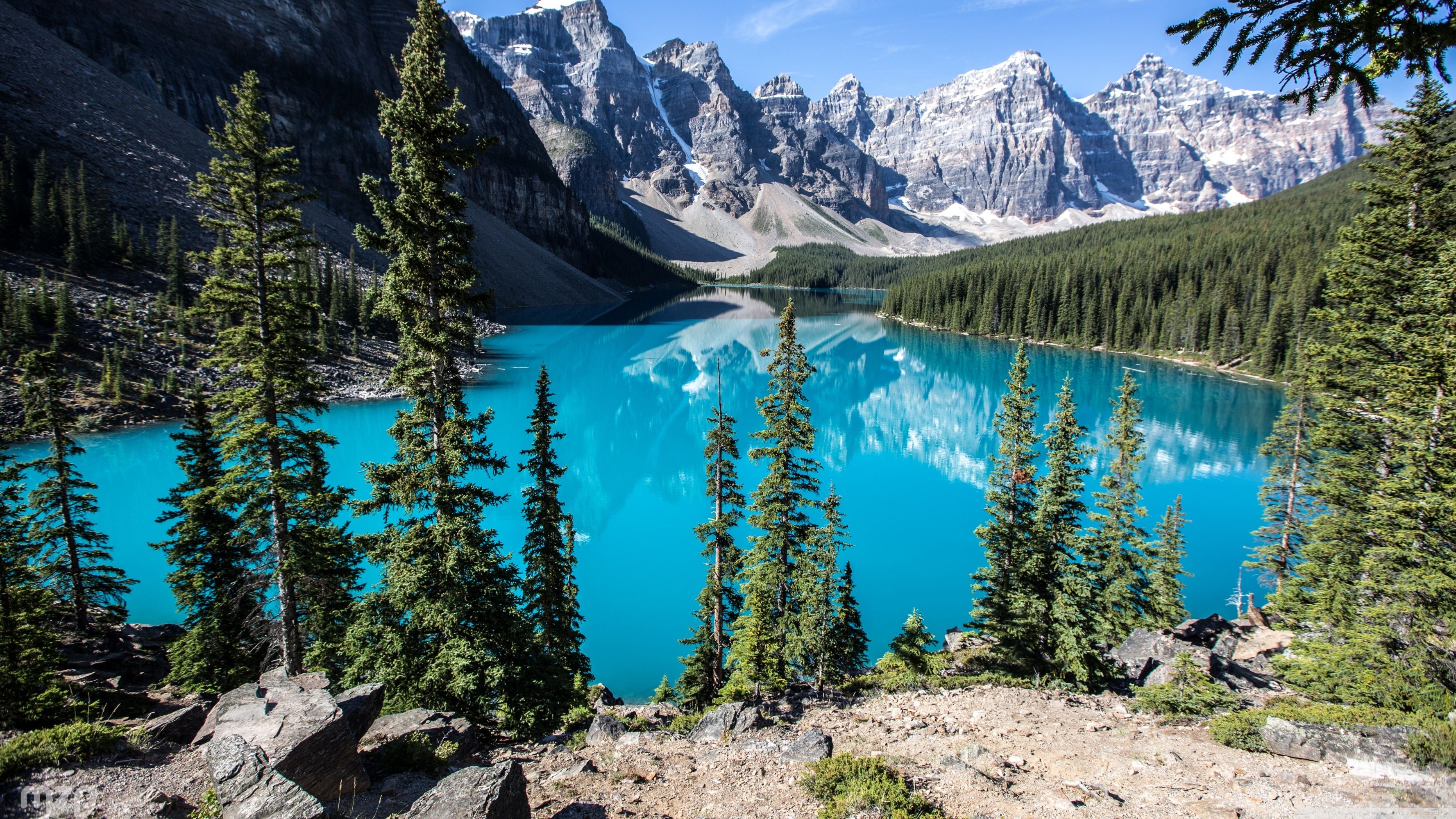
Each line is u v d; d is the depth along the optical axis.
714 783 12.84
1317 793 10.69
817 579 23.70
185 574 22.55
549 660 19.45
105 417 56.50
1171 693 17.22
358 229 15.58
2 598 17.97
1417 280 21.66
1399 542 18.06
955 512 50.78
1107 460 65.12
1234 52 5.53
